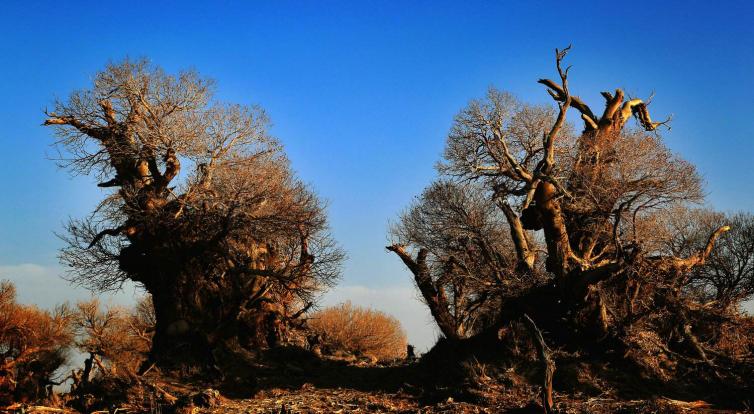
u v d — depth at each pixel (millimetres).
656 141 27203
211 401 20328
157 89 28953
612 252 24797
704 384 20266
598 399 19078
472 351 22844
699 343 21578
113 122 28453
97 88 28641
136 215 26578
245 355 25938
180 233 27172
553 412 17859
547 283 22672
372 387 22547
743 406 18688
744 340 22359
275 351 26578
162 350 25203
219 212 27219
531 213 24500
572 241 24672
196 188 27516
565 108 25406
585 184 24828
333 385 22984
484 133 31453
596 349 21516
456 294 27953
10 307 27703
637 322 21625
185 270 26625
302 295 29203
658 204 26156
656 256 22781
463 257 28125
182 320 25609
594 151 25875
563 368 20750
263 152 31891
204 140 29312
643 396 19516
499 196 28594
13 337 26781
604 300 21906
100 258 27078
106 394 21188
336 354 30016
